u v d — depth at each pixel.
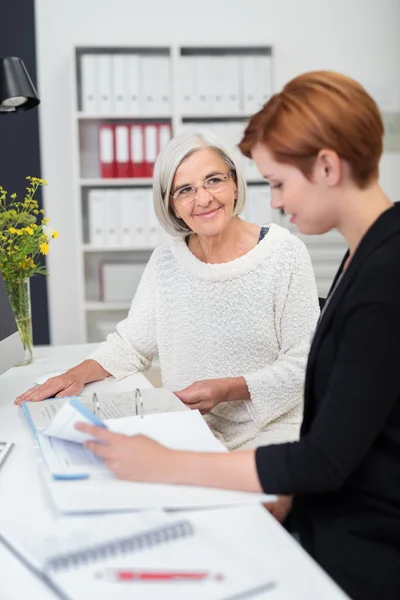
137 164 4.21
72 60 4.12
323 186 1.01
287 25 4.52
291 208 1.04
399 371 0.96
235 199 1.84
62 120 4.40
